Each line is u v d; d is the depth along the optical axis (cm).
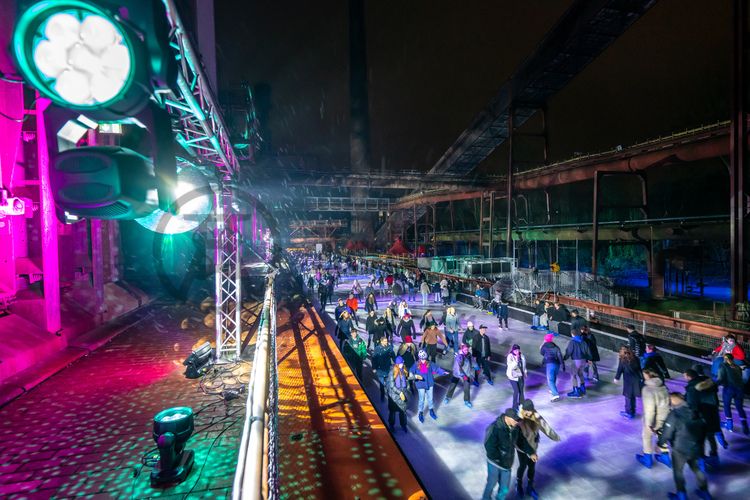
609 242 4222
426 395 848
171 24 419
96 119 239
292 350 1177
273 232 1347
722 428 777
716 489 588
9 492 493
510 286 2564
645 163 3391
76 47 209
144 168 258
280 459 575
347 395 818
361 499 488
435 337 1127
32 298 1123
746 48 2083
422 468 673
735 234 2084
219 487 498
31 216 1160
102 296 1441
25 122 1221
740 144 2078
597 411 880
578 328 978
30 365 930
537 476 643
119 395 799
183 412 563
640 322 1473
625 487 609
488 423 837
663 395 643
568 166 4238
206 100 648
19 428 661
